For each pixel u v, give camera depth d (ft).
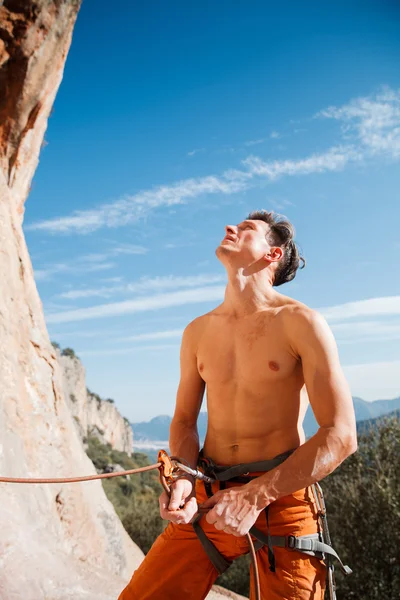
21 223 21.80
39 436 14.66
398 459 31.14
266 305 7.70
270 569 6.73
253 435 7.30
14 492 12.28
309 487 7.11
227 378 7.59
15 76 19.20
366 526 29.63
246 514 6.33
